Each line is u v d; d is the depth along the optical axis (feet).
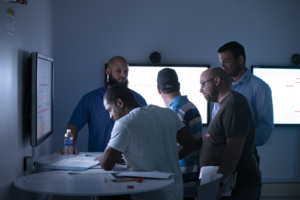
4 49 5.78
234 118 6.20
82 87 12.67
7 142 5.95
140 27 12.89
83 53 12.66
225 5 13.17
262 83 9.00
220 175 5.71
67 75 12.61
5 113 5.83
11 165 6.22
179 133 6.16
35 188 4.91
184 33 13.05
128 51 12.85
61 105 12.59
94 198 6.13
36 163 7.63
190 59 13.09
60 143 12.57
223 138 6.52
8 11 6.06
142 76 12.85
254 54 13.30
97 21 12.71
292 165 13.44
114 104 6.11
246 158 6.51
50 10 11.59
